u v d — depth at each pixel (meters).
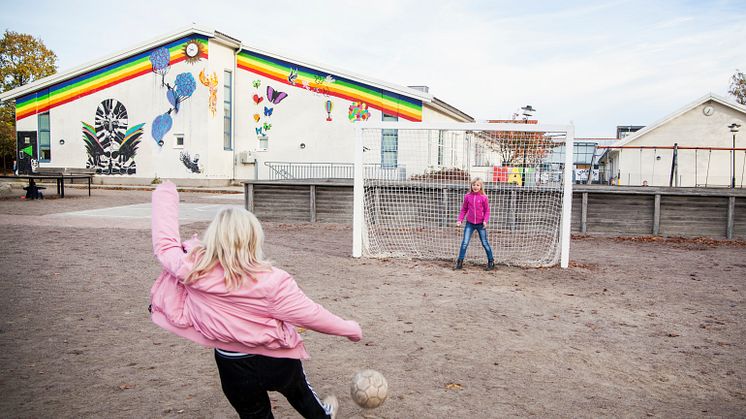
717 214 14.41
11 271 8.33
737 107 35.97
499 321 6.32
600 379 4.61
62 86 33.94
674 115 36.72
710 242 13.78
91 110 33.47
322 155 31.53
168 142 32.00
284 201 16.59
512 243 12.69
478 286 8.30
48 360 4.73
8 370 4.48
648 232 14.80
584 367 4.89
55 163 34.41
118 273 8.38
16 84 49.78
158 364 4.70
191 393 4.11
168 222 2.92
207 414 3.75
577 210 15.16
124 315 6.16
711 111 36.56
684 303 7.37
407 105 29.84
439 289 8.01
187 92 31.38
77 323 5.82
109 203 20.48
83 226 13.73
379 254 11.09
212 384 4.29
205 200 23.41
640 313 6.81
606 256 11.46
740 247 12.98
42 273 8.24
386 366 4.78
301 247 11.74
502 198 13.38
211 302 2.65
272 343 2.66
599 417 3.88
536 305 7.14
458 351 5.23
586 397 4.22
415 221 14.50
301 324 2.68
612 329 6.10
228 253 2.61
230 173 33.06
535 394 4.25
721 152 36.72
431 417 3.80
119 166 33.16
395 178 14.81
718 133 36.62
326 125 31.33
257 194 16.78
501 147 13.39
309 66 31.14
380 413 3.85
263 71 32.22
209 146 31.28
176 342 5.31
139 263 9.19
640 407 4.07
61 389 4.12
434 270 9.59
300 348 2.79
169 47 31.50
